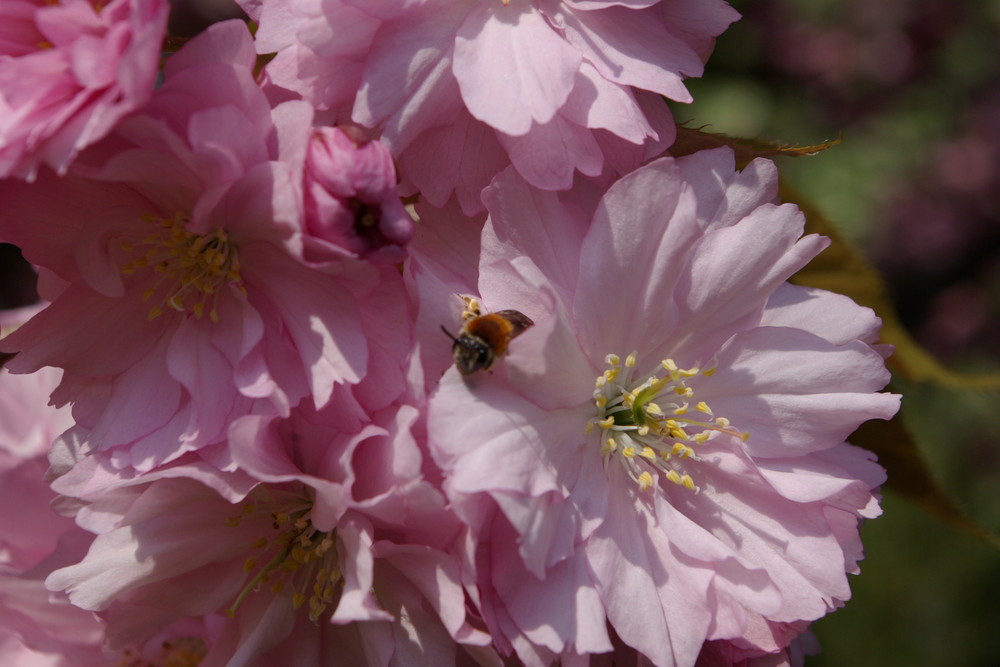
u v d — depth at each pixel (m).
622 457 0.26
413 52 0.25
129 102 0.23
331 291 0.25
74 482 0.25
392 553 0.25
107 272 0.25
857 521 0.27
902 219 0.71
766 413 0.26
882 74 0.70
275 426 0.25
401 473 0.24
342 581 0.26
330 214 0.24
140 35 0.23
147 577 0.25
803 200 0.29
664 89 0.25
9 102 0.23
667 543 0.26
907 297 0.72
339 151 0.24
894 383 0.31
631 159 0.26
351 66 0.25
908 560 0.53
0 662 0.28
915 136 0.70
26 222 0.25
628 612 0.25
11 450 0.28
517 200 0.25
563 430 0.26
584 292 0.26
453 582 0.25
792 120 0.67
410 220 0.24
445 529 0.25
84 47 0.23
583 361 0.26
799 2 0.70
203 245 0.25
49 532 0.28
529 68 0.25
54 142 0.23
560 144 0.25
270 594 0.26
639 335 0.26
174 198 0.25
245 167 0.24
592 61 0.25
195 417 0.25
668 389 0.27
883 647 0.52
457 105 0.25
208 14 0.46
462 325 0.25
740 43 0.67
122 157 0.24
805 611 0.26
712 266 0.26
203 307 0.25
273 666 0.26
